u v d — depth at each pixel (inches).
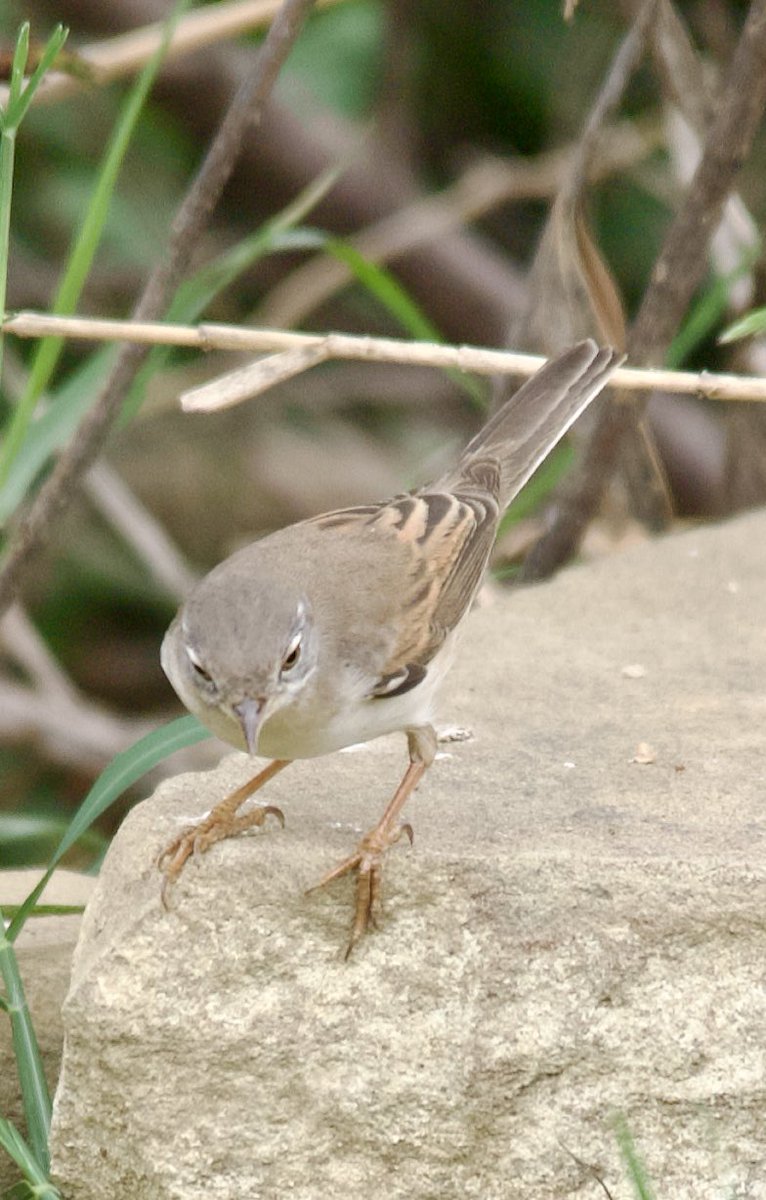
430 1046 332.5
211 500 796.0
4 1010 378.9
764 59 503.2
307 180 739.4
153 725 670.5
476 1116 333.1
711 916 330.3
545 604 488.1
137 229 741.9
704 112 555.2
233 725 344.8
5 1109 386.0
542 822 354.0
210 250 758.5
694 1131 332.2
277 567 367.6
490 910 333.1
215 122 731.4
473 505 414.3
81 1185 337.1
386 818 341.4
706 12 633.6
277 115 732.0
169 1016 331.6
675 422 738.8
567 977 332.2
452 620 385.7
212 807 365.4
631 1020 331.3
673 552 522.9
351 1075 333.1
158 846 348.5
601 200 726.5
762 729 407.5
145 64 548.7
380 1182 335.3
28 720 652.7
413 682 360.2
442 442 800.3
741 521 545.0
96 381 493.7
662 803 365.7
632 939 331.3
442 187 765.3
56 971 397.1
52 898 433.7
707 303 543.5
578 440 594.2
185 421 806.5
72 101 735.1
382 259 743.1
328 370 802.8
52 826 496.7
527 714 416.2
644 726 409.1
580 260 538.3
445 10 735.1
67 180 737.6
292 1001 333.1
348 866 332.8
